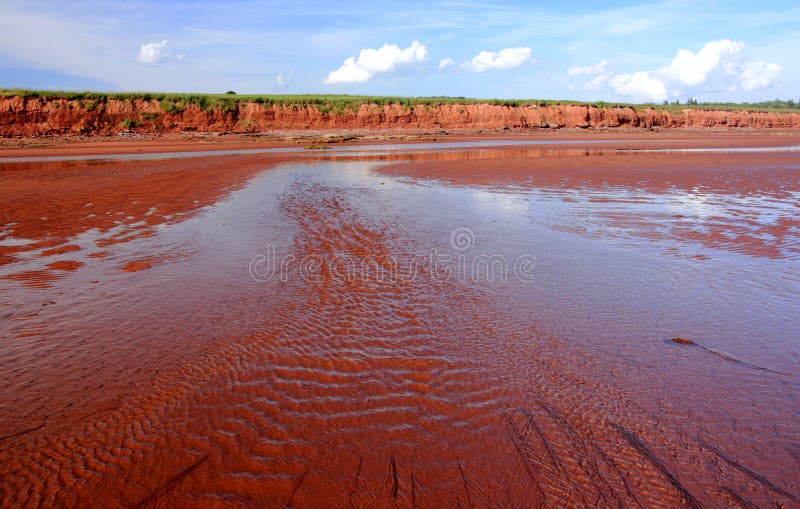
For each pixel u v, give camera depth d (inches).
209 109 2112.5
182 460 127.2
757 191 565.9
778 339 195.3
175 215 442.9
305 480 120.0
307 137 1943.9
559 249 330.3
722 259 305.1
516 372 170.4
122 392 157.6
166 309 226.8
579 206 485.1
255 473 122.5
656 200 515.2
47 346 189.3
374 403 152.1
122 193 567.2
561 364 175.8
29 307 228.7
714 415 145.2
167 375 168.2
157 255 315.9
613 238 359.6
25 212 453.4
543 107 2822.3
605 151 1267.2
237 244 344.2
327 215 444.5
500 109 2662.4
